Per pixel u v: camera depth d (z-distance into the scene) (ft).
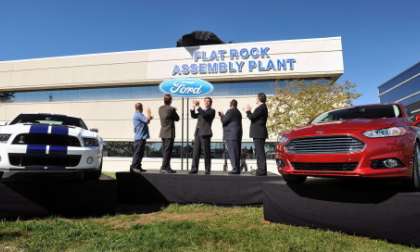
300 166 14.69
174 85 31.17
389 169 12.51
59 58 69.67
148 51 65.36
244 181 20.63
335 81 59.98
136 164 23.81
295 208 16.15
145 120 24.29
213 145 61.11
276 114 56.44
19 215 17.06
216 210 19.71
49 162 16.53
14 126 16.84
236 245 12.92
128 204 22.09
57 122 21.42
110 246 12.62
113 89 67.82
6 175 18.17
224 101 61.77
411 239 12.46
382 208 13.41
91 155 17.74
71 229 14.92
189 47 63.41
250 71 60.44
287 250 12.19
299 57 59.31
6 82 71.87
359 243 13.14
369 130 13.02
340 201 14.69
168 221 16.80
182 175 21.79
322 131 14.07
